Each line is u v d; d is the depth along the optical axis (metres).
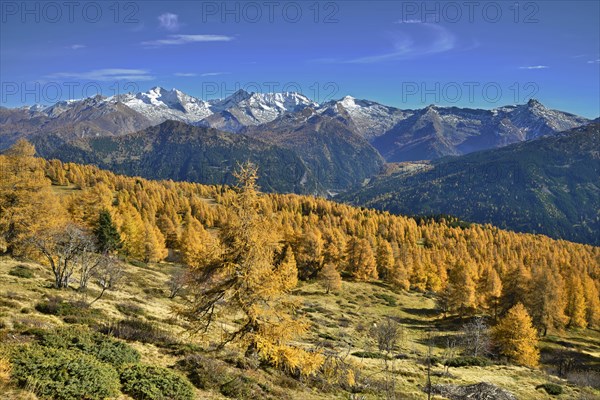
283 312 23.64
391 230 162.88
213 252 23.22
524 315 56.69
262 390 20.89
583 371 57.75
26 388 13.54
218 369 21.28
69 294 35.91
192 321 23.78
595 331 87.50
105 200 99.94
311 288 96.69
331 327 61.97
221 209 154.88
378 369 36.38
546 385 38.12
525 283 76.69
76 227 49.00
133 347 23.25
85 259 42.56
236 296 22.84
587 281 92.81
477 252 144.25
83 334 21.53
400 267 105.38
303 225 150.62
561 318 75.81
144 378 16.66
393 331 52.62
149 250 90.81
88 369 15.45
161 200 171.62
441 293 89.31
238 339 23.58
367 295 96.75
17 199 49.41
